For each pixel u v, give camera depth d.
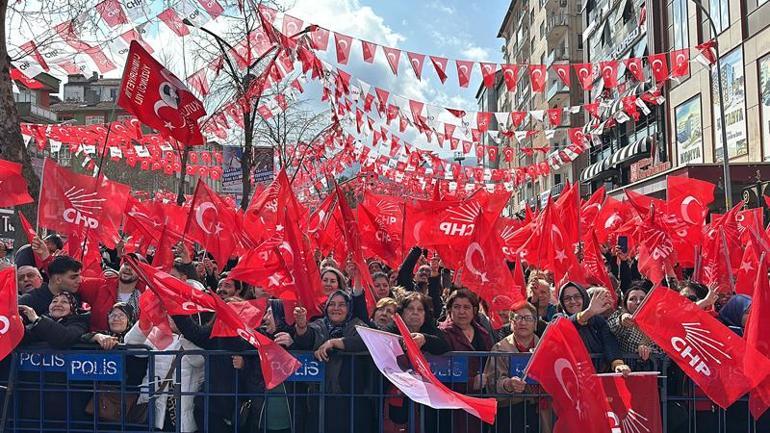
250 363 5.51
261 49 12.16
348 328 5.84
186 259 7.99
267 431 5.45
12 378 5.41
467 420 5.51
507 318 7.19
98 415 5.50
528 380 5.42
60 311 5.84
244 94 13.16
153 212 11.00
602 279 9.48
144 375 5.55
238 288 7.60
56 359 5.43
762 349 5.02
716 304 7.46
